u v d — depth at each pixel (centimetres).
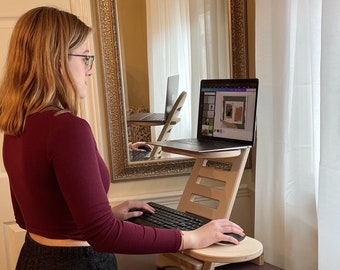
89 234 94
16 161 99
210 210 143
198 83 193
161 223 128
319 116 141
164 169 191
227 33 193
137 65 184
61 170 91
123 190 189
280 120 158
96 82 179
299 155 151
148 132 189
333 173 124
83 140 93
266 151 166
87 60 108
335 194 124
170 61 188
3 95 101
